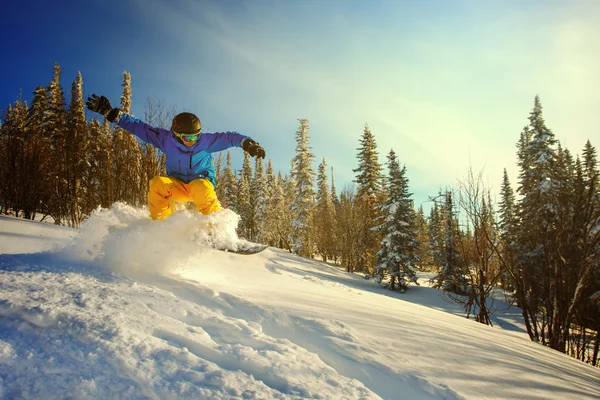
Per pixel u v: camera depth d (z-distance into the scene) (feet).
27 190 43.29
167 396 5.13
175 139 13.94
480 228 34.06
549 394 8.08
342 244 98.37
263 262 23.67
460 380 7.60
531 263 31.30
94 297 8.33
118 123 14.11
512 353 10.93
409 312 14.87
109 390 5.13
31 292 8.23
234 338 7.66
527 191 65.77
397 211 80.28
